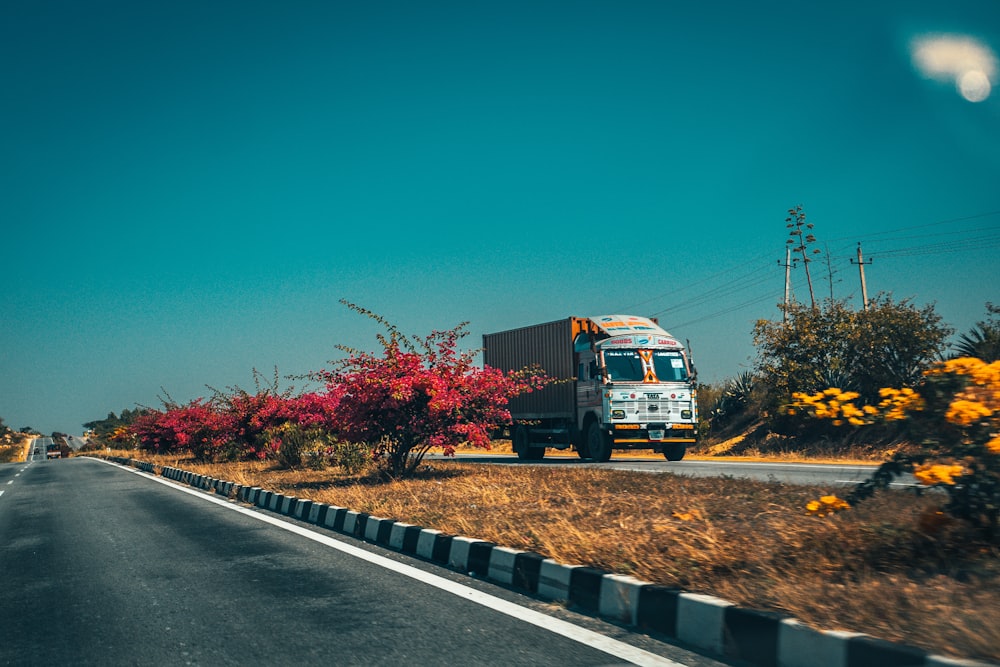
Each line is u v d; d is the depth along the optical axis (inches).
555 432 962.1
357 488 490.0
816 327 1010.1
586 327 941.2
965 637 146.0
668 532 262.8
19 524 473.7
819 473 595.5
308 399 804.0
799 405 241.1
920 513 238.1
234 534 382.9
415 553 311.4
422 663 173.6
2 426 7436.0
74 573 297.1
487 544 269.7
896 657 140.9
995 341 681.6
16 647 198.1
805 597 176.2
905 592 176.2
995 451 204.7
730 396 1269.7
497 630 197.9
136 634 206.1
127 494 657.6
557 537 262.4
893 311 965.8
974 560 200.1
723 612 175.0
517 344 1066.7
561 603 222.7
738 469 664.4
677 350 872.3
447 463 727.1
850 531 232.5
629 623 200.2
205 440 1091.9
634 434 839.7
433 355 579.5
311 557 310.5
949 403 218.8
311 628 205.2
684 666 165.3
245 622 213.6
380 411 561.3
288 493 492.4
